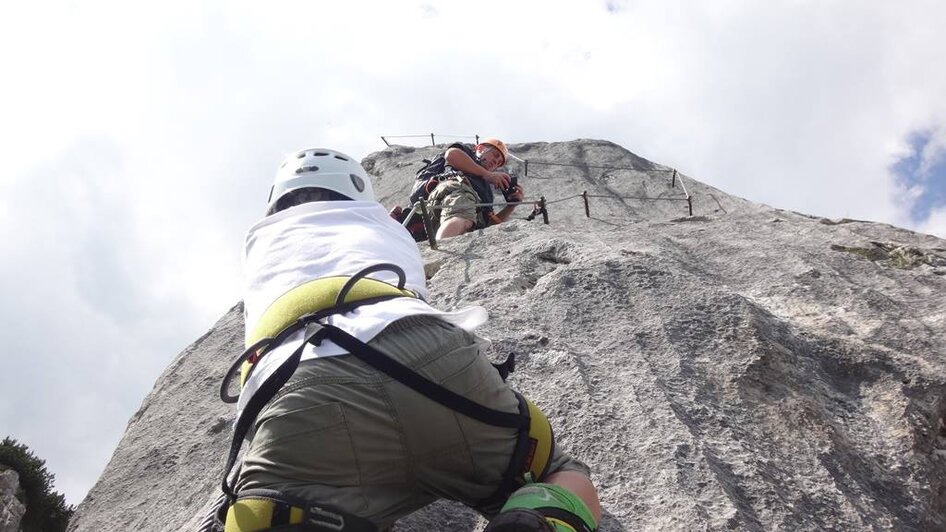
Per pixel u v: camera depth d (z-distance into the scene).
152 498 3.70
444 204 6.16
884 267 5.04
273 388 1.94
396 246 2.33
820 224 5.86
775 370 3.55
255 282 2.23
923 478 3.15
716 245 5.27
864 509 2.94
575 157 9.99
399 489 1.96
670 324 3.80
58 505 13.70
